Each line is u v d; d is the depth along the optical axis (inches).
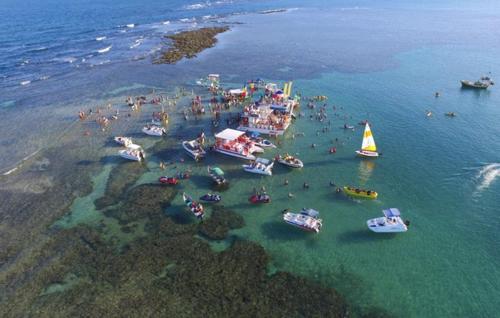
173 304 1428.4
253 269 1596.9
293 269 1603.1
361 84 3858.3
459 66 4352.9
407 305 1430.9
